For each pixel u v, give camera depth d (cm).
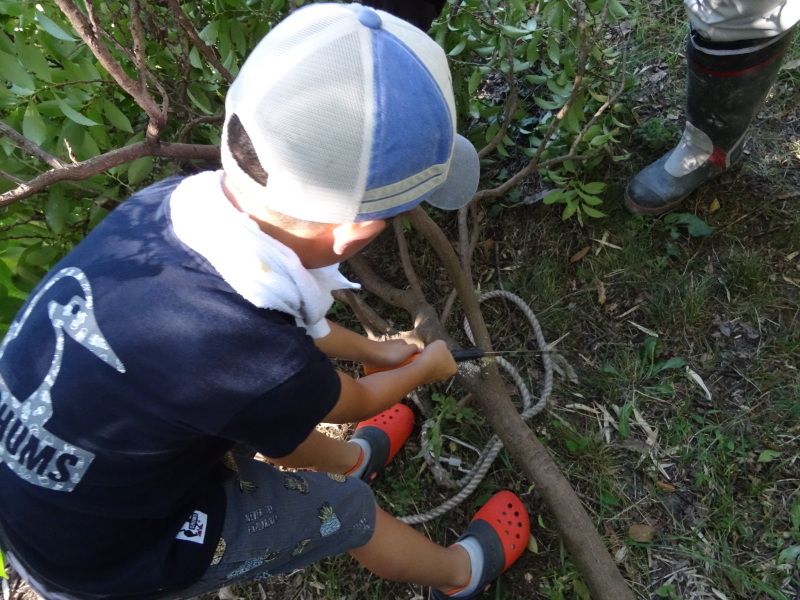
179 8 124
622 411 169
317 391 84
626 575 148
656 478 159
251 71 74
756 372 168
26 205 144
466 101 194
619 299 187
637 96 214
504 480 166
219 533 98
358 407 108
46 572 91
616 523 155
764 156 196
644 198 189
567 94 178
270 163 72
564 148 196
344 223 77
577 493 161
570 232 199
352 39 71
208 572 99
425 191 80
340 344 137
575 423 171
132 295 79
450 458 171
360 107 69
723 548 148
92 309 80
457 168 124
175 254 80
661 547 150
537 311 190
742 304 178
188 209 82
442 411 163
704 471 158
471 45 179
